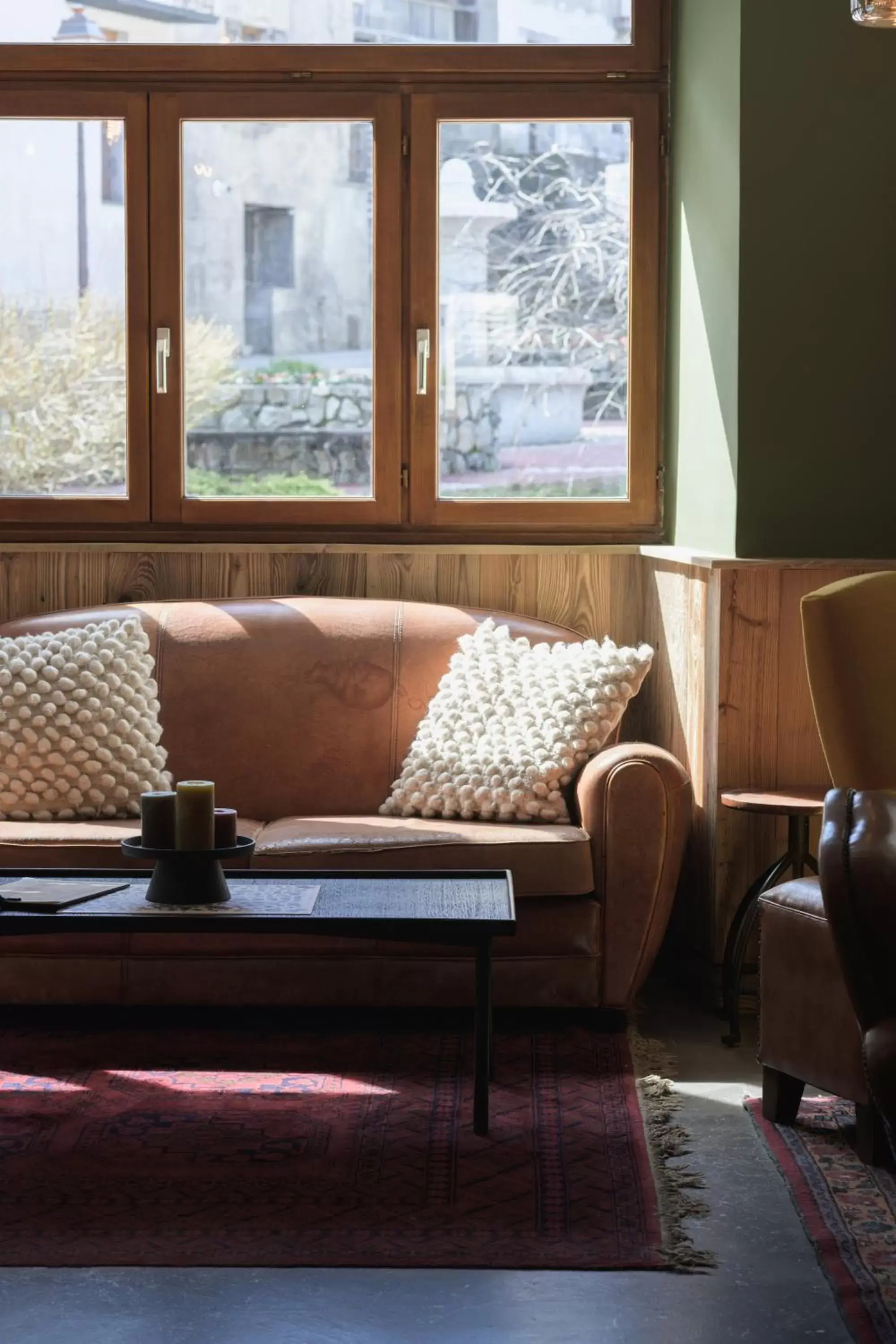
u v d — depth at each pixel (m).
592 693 3.72
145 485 4.45
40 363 4.44
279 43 4.38
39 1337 2.06
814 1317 2.13
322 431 4.46
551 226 4.44
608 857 3.45
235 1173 2.63
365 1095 3.06
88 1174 2.62
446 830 3.51
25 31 4.38
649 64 4.37
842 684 2.82
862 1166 2.68
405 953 3.44
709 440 4.02
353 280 4.44
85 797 3.72
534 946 3.44
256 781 3.99
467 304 4.45
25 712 3.73
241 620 4.15
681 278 4.31
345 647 4.10
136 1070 3.20
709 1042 3.46
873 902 1.88
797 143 3.76
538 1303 2.17
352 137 4.40
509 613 4.27
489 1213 2.47
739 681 3.65
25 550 4.40
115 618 4.16
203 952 3.44
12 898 2.80
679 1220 2.45
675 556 3.90
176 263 4.41
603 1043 3.41
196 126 4.40
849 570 3.62
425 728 3.94
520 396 4.46
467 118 4.39
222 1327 2.09
